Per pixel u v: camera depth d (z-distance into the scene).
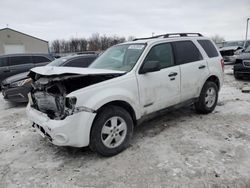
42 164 3.25
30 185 2.78
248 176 2.70
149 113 3.82
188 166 2.96
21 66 9.62
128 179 2.78
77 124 2.99
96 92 3.11
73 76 3.01
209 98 4.93
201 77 4.61
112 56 4.25
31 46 35.59
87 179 2.84
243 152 3.25
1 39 32.84
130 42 4.31
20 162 3.34
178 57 4.25
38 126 3.40
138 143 3.71
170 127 4.33
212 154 3.23
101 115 3.16
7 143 4.02
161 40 4.09
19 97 6.44
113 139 3.33
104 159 3.29
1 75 9.24
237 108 5.33
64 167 3.15
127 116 3.44
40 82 3.37
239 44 23.31
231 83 8.81
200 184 2.61
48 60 10.34
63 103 3.06
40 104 3.55
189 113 5.09
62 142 2.99
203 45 4.88
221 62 5.14
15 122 5.16
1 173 3.07
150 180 2.73
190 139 3.76
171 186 2.61
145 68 3.58
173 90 4.09
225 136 3.81
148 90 3.69
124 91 3.35
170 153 3.33
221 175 2.74
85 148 3.66
